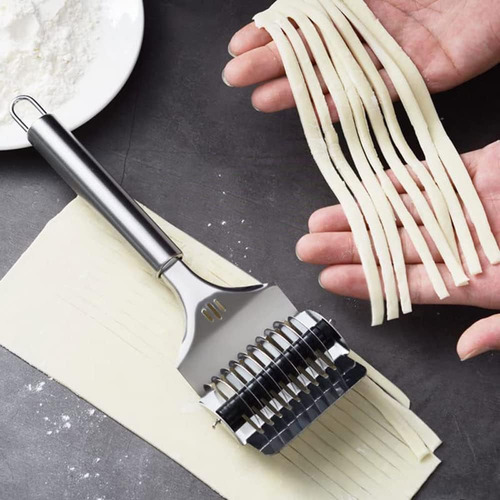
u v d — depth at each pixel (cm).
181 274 54
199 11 62
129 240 54
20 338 55
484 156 56
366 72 57
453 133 59
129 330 55
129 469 54
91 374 55
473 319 56
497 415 55
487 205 55
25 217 58
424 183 55
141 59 61
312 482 53
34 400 55
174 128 60
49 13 59
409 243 55
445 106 60
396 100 58
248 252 57
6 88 58
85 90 59
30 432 54
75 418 55
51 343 55
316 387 53
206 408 53
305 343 52
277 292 54
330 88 56
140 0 60
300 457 54
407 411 55
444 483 54
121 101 60
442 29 58
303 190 58
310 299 57
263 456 54
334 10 58
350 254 55
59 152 55
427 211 54
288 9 58
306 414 52
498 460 54
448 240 54
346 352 52
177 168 59
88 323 55
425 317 56
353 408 55
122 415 54
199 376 53
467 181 55
